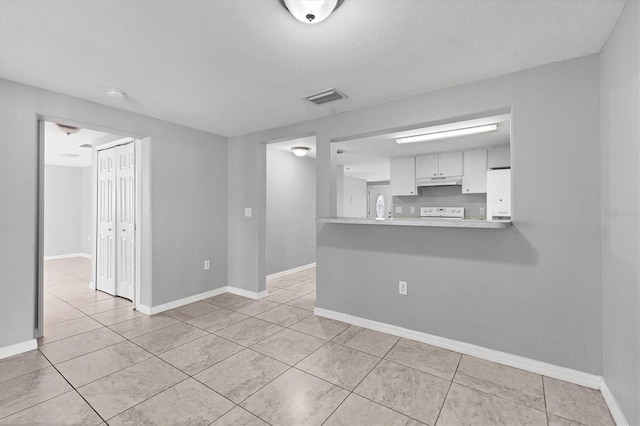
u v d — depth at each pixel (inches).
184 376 85.2
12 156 95.4
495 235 93.3
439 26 67.1
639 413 56.7
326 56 80.2
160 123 136.4
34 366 89.7
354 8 60.8
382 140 168.6
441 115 101.4
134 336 111.6
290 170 221.8
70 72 89.7
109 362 92.7
